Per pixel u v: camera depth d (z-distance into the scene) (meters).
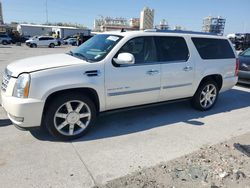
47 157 3.46
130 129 4.54
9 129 4.28
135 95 4.47
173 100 5.20
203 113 5.62
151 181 2.96
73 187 2.85
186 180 2.99
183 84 5.11
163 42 4.82
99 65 4.01
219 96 7.29
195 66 5.23
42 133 4.17
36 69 3.63
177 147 3.90
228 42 5.99
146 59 4.55
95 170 3.20
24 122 3.63
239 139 4.25
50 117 3.78
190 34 5.29
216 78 5.83
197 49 5.31
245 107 6.21
